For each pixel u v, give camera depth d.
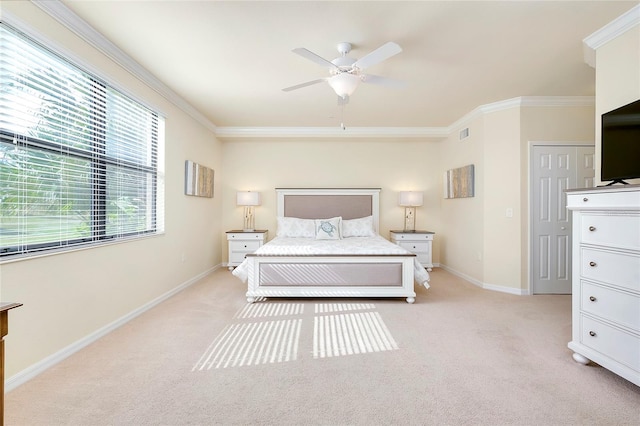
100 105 2.50
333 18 2.16
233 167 5.48
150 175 3.28
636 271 1.66
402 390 1.76
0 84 1.71
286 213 5.41
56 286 2.06
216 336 2.50
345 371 1.96
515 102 3.76
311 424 1.48
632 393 1.73
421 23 2.22
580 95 3.65
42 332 1.96
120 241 2.71
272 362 2.08
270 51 2.63
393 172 5.47
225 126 5.06
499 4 2.02
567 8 2.05
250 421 1.50
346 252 3.45
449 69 2.97
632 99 2.12
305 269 3.42
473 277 4.33
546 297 3.64
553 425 1.47
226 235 5.42
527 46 2.54
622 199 1.71
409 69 2.97
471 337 2.49
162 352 2.22
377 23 2.22
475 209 4.27
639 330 1.64
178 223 3.81
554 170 3.75
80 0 1.96
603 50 2.32
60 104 2.12
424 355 2.18
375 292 3.40
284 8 2.05
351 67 2.38
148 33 2.35
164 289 3.48
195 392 1.73
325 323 2.79
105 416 1.53
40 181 1.98
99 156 2.51
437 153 5.44
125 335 2.51
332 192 5.39
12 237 1.80
